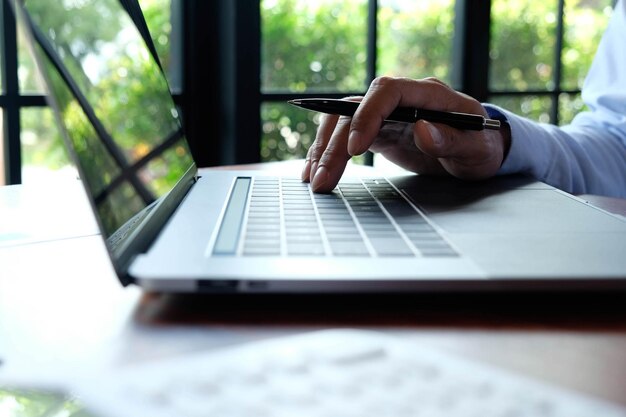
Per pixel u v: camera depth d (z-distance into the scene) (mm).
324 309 358
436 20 1583
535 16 1669
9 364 282
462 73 1607
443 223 473
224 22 1318
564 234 443
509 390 220
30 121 1178
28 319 341
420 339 319
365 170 782
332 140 625
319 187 596
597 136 925
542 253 395
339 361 238
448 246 407
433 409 206
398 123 707
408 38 1561
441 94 671
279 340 262
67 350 302
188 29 1315
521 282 351
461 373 231
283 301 368
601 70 1060
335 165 605
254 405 206
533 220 486
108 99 449
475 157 668
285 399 210
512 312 357
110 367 283
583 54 1736
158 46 1294
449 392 217
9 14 1125
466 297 378
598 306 368
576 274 356
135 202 431
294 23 1416
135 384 219
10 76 1144
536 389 223
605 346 313
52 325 333
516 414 205
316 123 1470
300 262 369
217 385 219
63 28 384
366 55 1518
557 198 585
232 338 318
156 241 409
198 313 351
